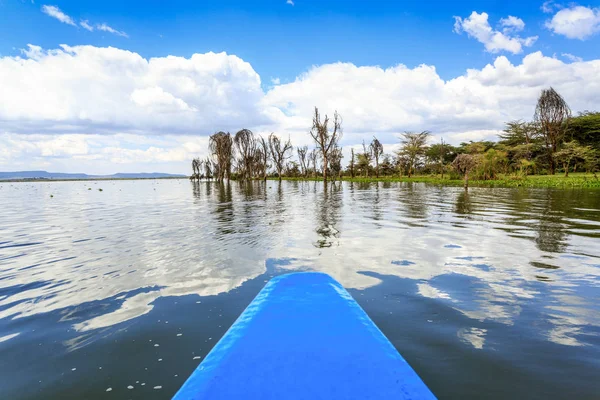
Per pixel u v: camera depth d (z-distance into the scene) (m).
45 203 14.60
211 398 0.99
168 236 5.47
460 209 8.76
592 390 1.42
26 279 3.29
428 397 1.00
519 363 1.64
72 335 2.06
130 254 4.26
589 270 3.21
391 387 1.05
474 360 1.67
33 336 2.06
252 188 26.22
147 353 1.81
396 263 3.56
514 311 2.28
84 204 13.52
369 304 2.43
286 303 1.81
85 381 1.57
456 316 2.21
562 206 9.06
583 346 1.80
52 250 4.64
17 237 5.79
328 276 2.36
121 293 2.82
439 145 62.06
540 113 36.25
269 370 1.14
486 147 55.41
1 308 2.54
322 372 1.13
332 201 12.09
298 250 4.22
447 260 3.66
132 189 30.94
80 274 3.42
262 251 4.20
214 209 9.94
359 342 1.35
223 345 1.33
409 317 2.20
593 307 2.34
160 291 2.84
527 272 3.18
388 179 45.81
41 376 1.62
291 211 8.84
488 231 5.39
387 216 7.50
